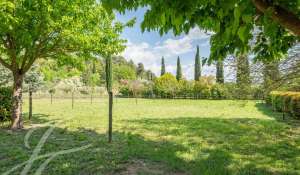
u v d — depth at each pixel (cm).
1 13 732
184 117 1465
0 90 1133
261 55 346
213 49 300
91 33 957
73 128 1012
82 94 4378
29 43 845
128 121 1252
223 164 537
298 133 927
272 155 623
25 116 1403
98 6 934
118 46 1045
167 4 216
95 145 716
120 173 494
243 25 199
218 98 3684
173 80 4947
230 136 867
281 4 219
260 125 1125
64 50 1016
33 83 1823
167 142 763
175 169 514
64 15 843
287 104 1432
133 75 7506
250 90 820
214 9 240
